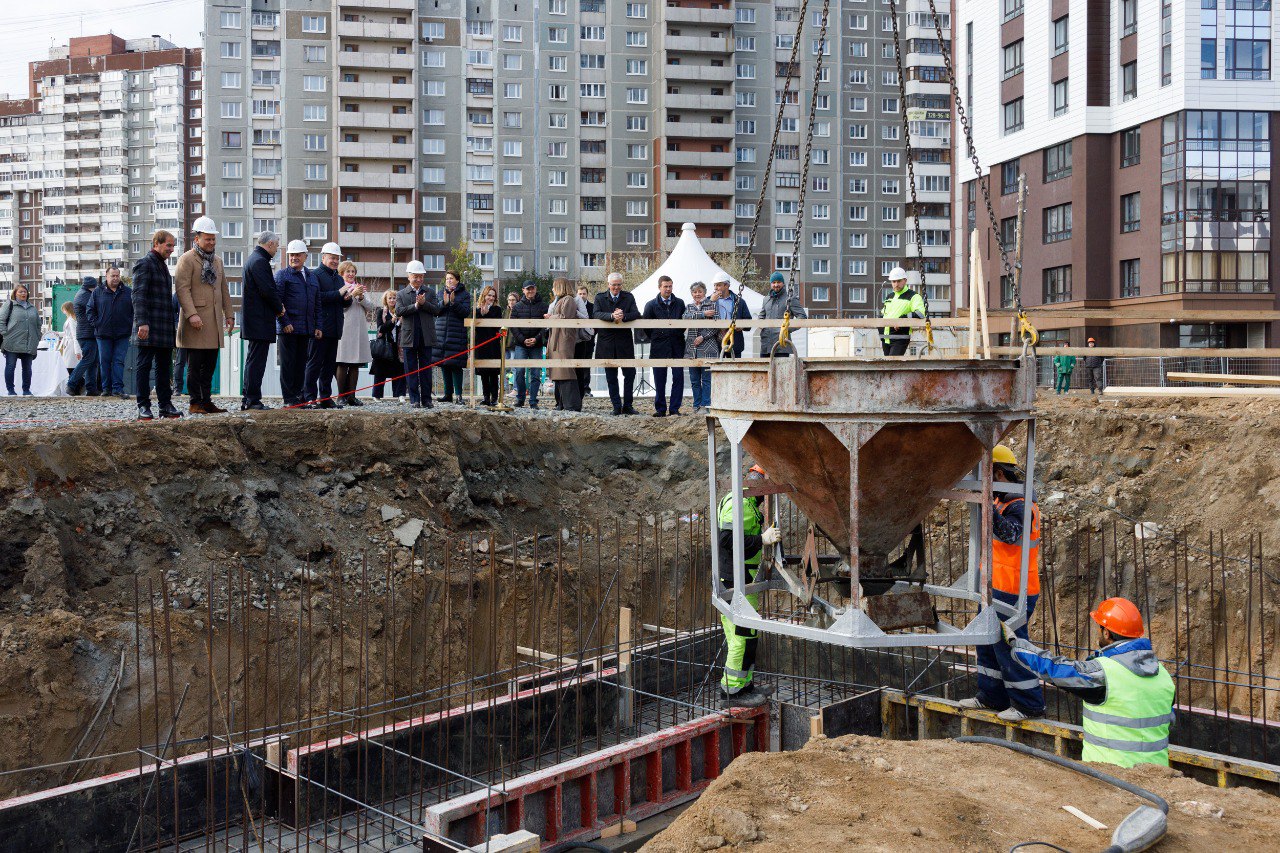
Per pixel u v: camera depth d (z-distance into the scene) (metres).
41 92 113.88
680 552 12.06
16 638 7.35
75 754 7.29
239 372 19.47
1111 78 37.16
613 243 69.25
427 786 6.81
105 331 15.06
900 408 5.14
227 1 64.88
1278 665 9.55
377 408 13.62
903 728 7.67
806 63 70.50
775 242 70.75
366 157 65.50
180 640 8.05
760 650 9.80
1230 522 10.66
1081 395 18.53
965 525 11.66
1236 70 34.28
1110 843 4.29
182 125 109.88
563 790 6.09
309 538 9.68
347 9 65.31
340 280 12.40
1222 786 6.22
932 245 71.31
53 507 8.27
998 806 4.70
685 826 4.52
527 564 10.77
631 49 69.00
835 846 4.21
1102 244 37.75
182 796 5.98
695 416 13.55
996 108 43.00
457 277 14.09
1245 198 34.56
